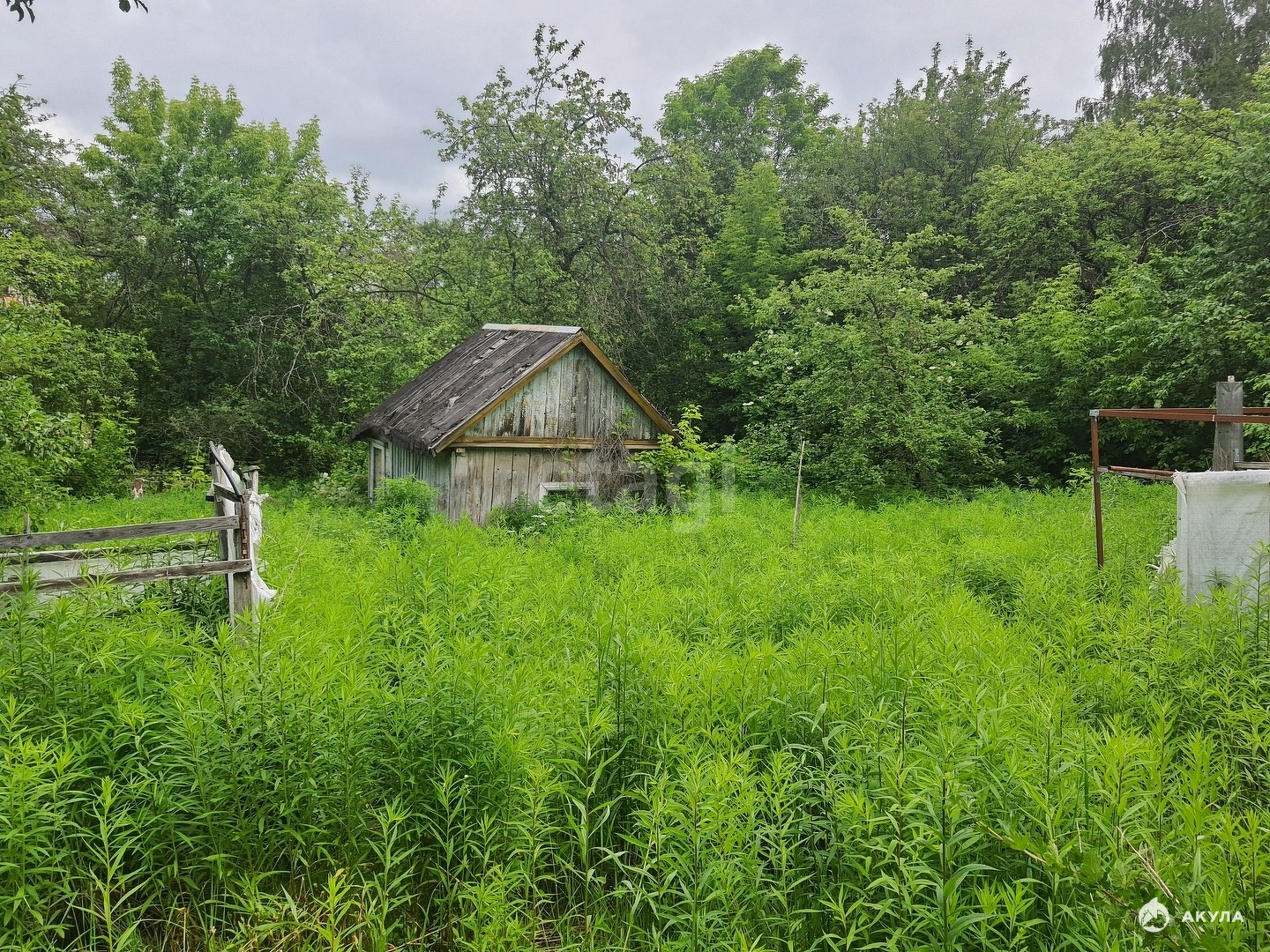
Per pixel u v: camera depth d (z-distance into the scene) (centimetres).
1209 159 1956
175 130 3378
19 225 2352
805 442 2047
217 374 2952
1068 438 2138
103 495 2097
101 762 411
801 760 407
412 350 2447
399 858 359
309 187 2959
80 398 2172
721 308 2783
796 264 2780
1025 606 699
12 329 1466
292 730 386
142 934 362
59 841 368
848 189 3100
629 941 360
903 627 529
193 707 384
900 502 1756
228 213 2844
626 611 554
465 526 1036
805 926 348
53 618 433
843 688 457
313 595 642
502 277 2436
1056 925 296
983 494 1847
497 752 387
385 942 326
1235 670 496
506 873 345
